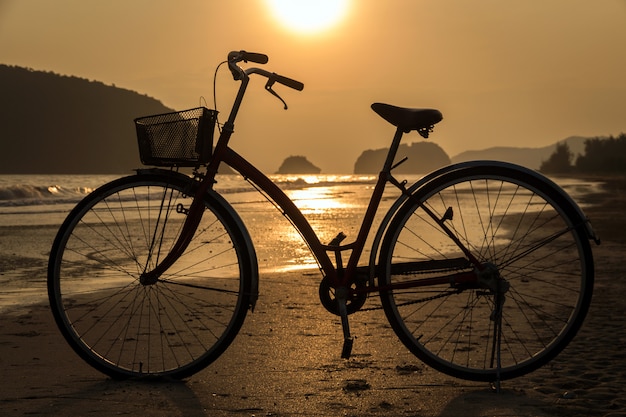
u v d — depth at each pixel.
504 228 11.98
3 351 3.84
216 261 7.95
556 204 3.25
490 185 37.28
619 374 3.37
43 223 13.17
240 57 3.42
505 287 3.26
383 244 3.34
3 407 2.84
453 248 8.84
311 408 2.86
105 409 2.82
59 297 3.46
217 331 4.36
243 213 16.25
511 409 2.85
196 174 3.45
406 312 4.95
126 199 19.97
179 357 3.68
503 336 4.18
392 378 3.33
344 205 20.42
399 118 3.28
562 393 3.09
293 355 3.78
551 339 4.10
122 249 8.70
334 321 4.72
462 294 5.63
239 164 3.41
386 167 3.35
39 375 3.36
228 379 3.31
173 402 2.94
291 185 50.28
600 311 5.01
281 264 8.00
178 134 3.26
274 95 3.47
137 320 4.70
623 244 9.57
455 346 3.93
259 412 2.80
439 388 3.17
